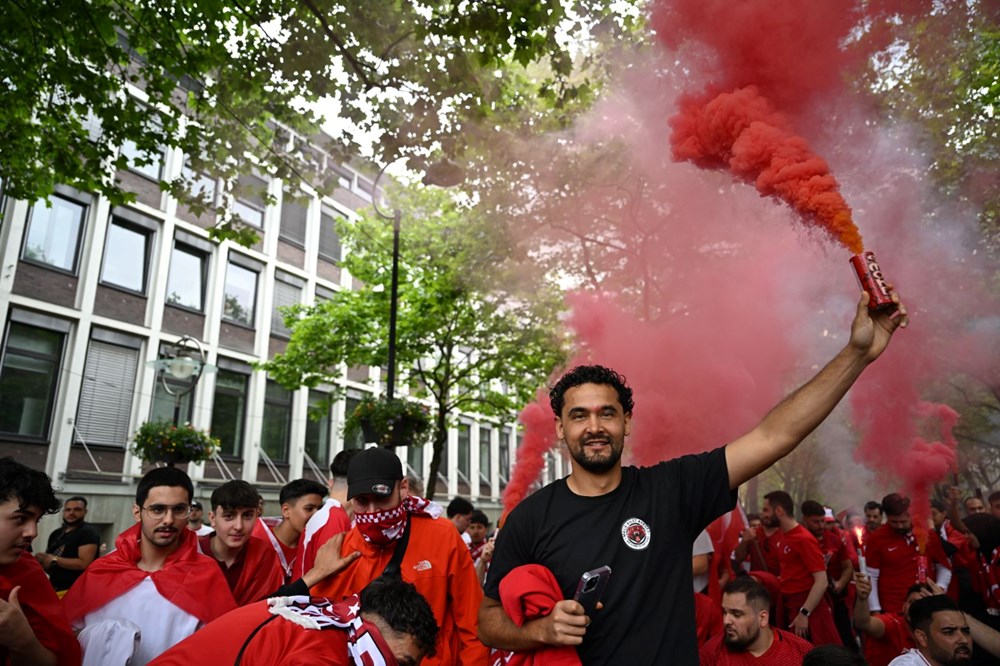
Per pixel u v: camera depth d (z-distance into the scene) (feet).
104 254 49.49
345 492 14.30
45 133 22.08
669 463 7.40
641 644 6.37
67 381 45.96
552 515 7.14
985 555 19.88
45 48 20.26
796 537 19.44
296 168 21.94
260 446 60.95
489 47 17.56
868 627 14.92
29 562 8.05
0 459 7.79
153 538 10.15
